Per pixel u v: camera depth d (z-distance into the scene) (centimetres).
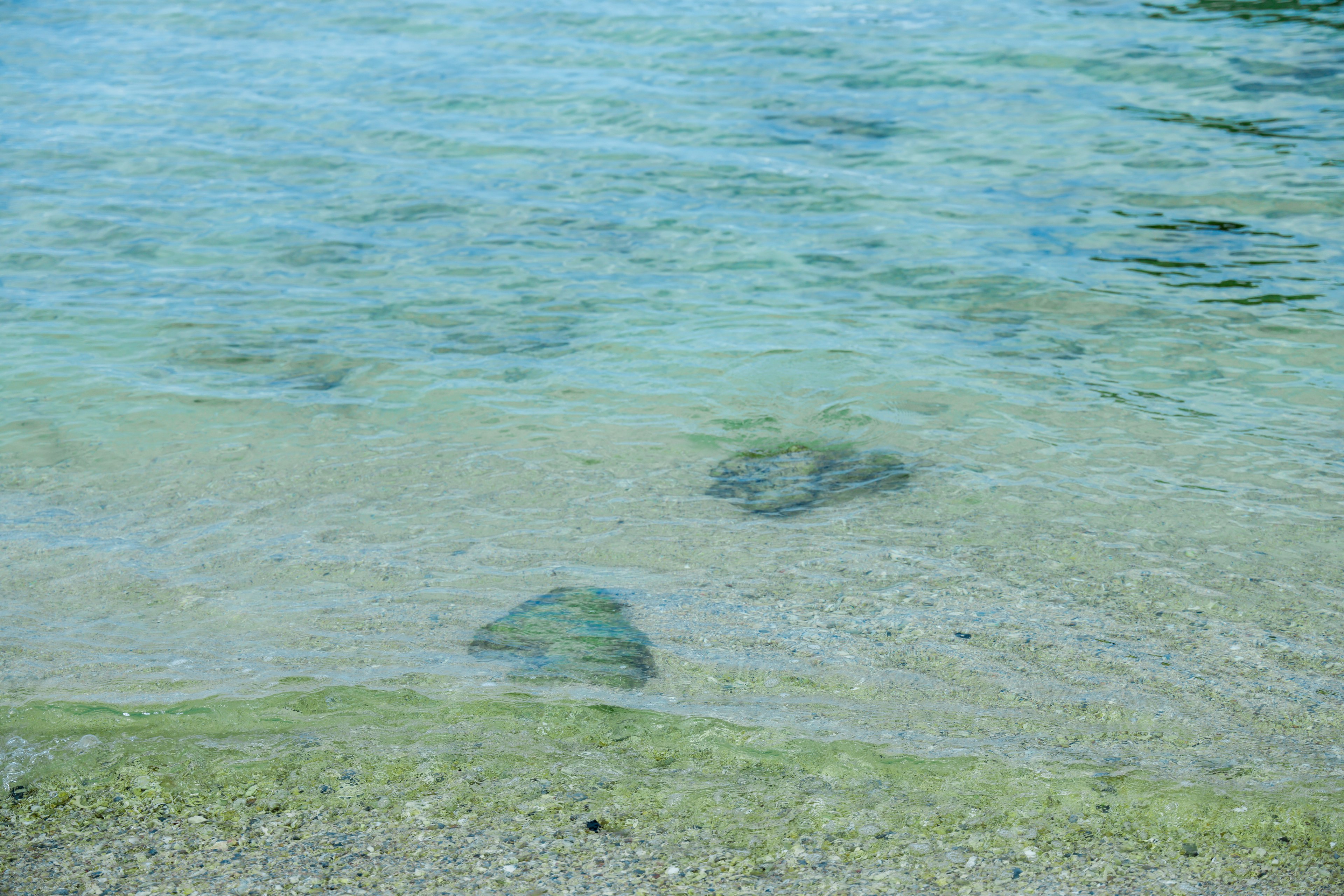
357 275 900
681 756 397
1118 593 486
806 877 337
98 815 370
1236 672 432
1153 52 1458
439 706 426
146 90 1399
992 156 1145
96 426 668
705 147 1189
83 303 847
